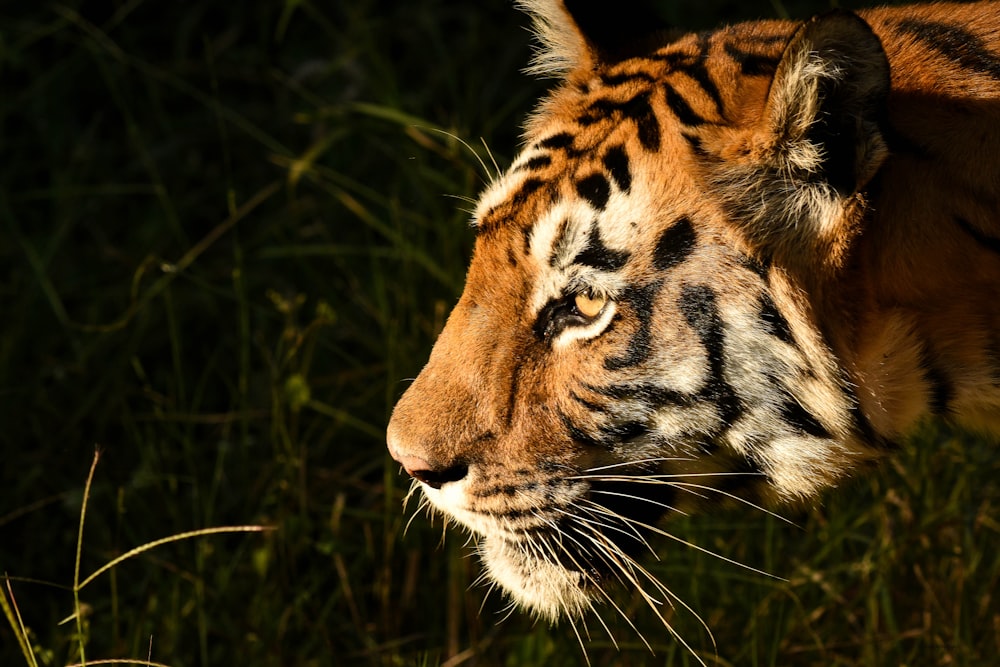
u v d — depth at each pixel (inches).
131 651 308.5
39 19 520.4
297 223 441.4
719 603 331.0
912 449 334.6
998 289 232.8
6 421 379.2
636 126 240.8
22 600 343.0
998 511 337.1
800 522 354.6
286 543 337.4
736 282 232.7
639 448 243.6
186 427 357.1
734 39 258.7
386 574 342.3
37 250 448.8
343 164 469.7
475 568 343.3
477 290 249.3
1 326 420.8
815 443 240.7
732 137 229.5
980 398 241.8
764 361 234.8
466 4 536.4
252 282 431.5
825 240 228.4
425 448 245.1
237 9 527.5
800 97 219.8
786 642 321.1
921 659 316.8
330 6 534.9
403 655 338.0
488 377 244.8
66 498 350.9
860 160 221.6
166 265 364.8
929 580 328.5
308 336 378.9
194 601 327.0
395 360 377.4
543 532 249.4
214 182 479.8
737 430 240.5
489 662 332.2
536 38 300.7
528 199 243.9
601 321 237.6
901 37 251.4
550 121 260.7
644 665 318.3
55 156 480.7
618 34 278.7
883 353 235.1
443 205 431.2
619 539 259.0
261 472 361.1
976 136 232.1
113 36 518.6
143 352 413.4
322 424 383.6
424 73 519.8
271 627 324.8
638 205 234.7
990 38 246.7
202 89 512.1
